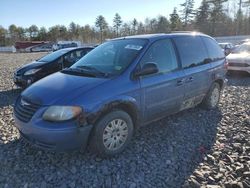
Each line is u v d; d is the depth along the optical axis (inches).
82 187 128.3
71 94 138.0
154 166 145.5
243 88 345.4
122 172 139.5
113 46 186.7
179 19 2541.8
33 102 140.7
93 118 137.6
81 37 3287.4
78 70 169.3
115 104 145.8
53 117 132.3
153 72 160.6
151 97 166.6
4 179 133.8
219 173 139.3
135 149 162.9
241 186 127.9
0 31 3275.1
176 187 128.7
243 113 234.4
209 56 226.4
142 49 169.8
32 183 130.7
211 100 235.8
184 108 203.0
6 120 217.2
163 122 207.3
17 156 153.9
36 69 315.9
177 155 157.4
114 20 3230.8
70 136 133.1
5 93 323.0
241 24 2321.6
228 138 182.5
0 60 932.6
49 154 155.6
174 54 189.2
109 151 149.3
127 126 155.3
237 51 478.3
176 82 183.3
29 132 138.5
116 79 151.6
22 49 2049.7
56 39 3376.0
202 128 198.2
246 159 153.6
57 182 131.6
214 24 2292.1
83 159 150.2
